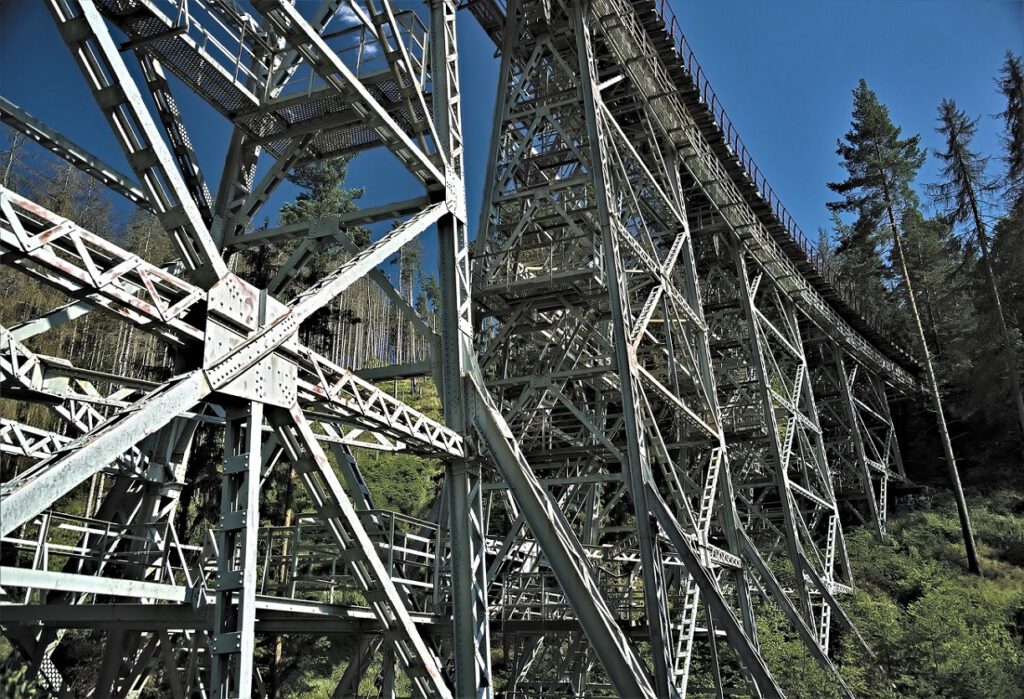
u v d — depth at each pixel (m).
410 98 10.60
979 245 35.28
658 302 16.50
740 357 25.55
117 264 5.55
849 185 44.69
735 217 23.75
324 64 8.28
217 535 6.37
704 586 13.96
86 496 26.30
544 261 17.59
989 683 19.53
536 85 18.09
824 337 35.34
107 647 10.23
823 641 22.19
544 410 16.69
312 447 7.25
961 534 31.95
